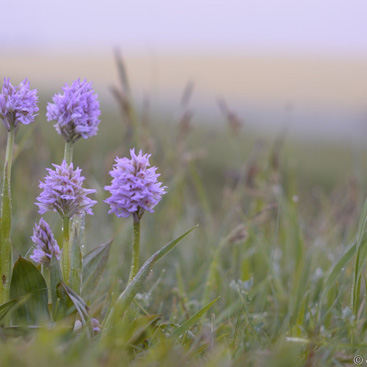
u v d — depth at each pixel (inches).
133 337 125.1
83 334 114.6
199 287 206.7
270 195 270.7
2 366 96.0
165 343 119.2
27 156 303.4
